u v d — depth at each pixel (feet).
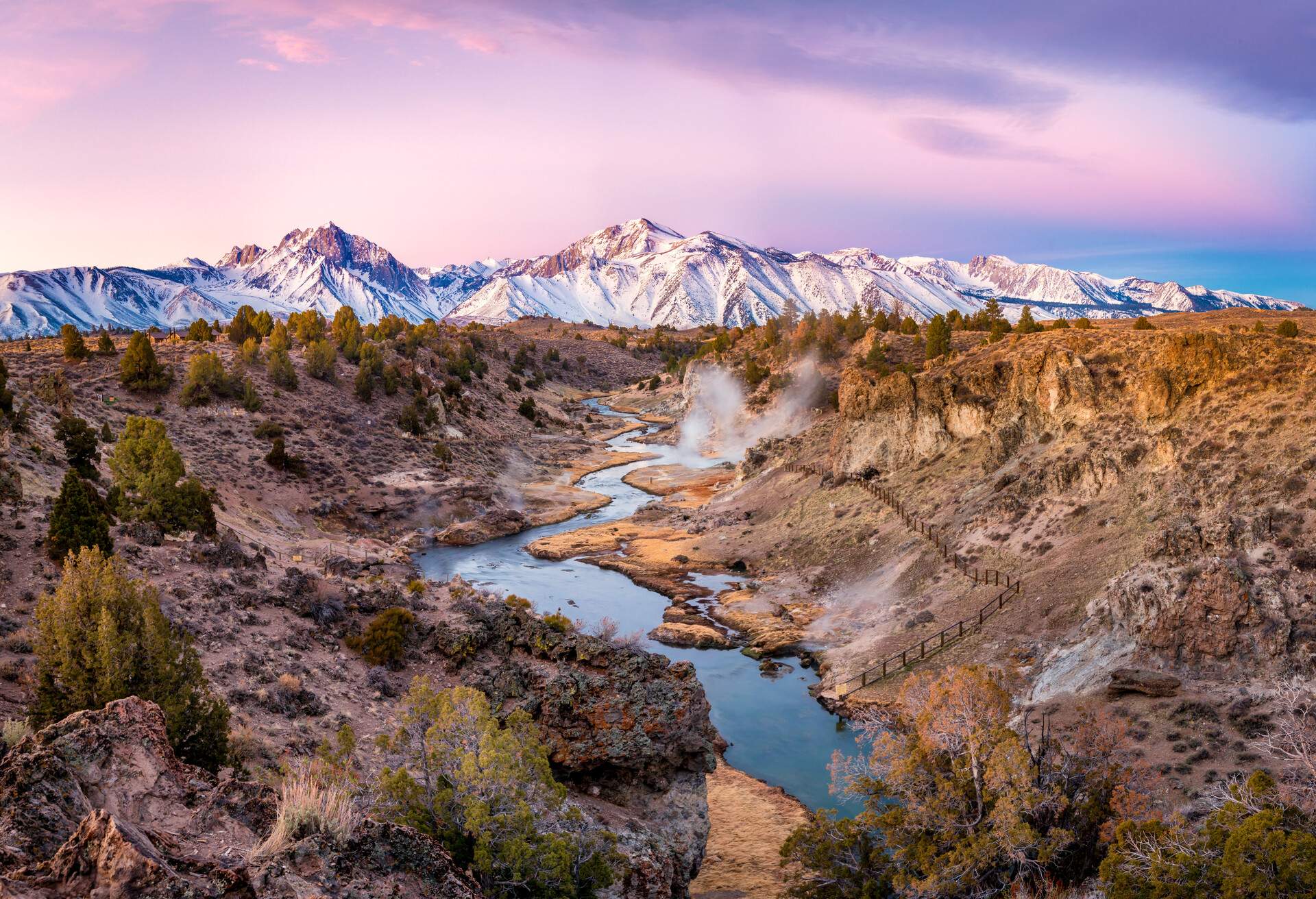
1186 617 144.87
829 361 540.93
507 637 123.03
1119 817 84.79
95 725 40.73
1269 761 116.16
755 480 362.12
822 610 227.40
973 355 300.81
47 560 120.67
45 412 288.30
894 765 90.63
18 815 33.94
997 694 93.09
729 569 276.00
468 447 456.45
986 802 87.40
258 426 362.53
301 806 38.11
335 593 135.95
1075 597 174.70
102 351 407.44
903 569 226.38
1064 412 232.94
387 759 92.84
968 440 268.82
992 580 199.52
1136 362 226.38
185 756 71.15
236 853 36.11
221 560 143.23
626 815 99.66
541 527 361.51
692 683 109.29
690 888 106.42
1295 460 163.94
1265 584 141.69
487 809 63.93
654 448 568.82
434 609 138.51
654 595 256.52
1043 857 80.43
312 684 108.17
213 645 108.68
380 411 450.71
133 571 124.77
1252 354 197.16
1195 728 129.08
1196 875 69.21
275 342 476.54
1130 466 199.52
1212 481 175.94
